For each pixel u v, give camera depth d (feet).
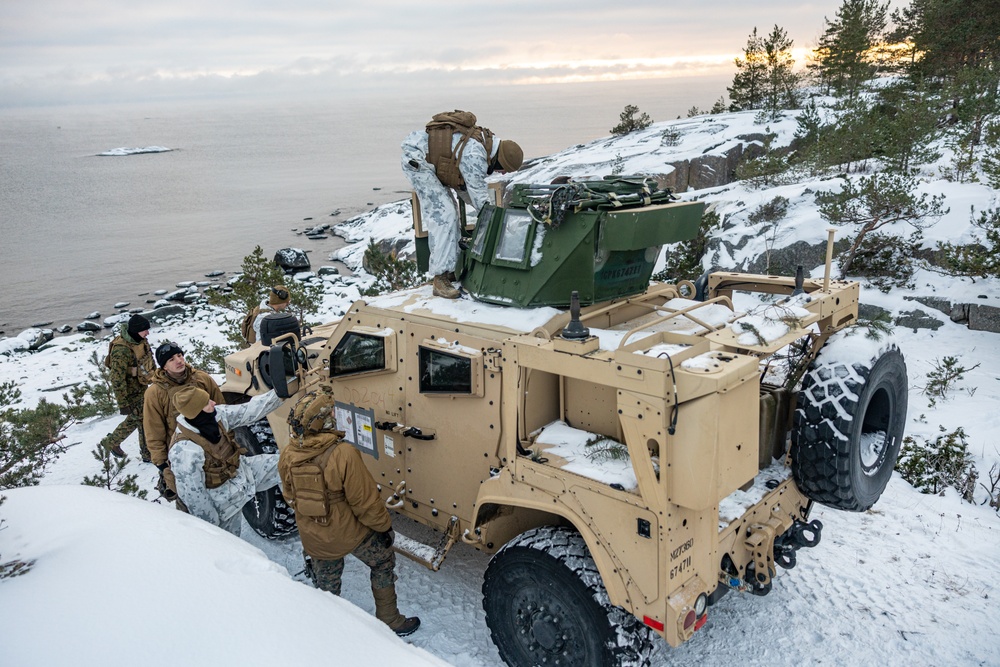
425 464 14.15
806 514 13.66
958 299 30.58
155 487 20.20
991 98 50.37
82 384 39.24
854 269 36.37
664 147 80.94
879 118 55.21
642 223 12.45
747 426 10.16
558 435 12.16
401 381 14.26
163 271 93.20
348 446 12.37
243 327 19.93
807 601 14.14
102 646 7.53
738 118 94.48
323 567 13.08
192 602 8.59
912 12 106.11
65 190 251.80
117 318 66.64
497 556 12.10
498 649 12.58
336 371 15.33
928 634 12.96
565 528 11.90
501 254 13.84
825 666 12.36
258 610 8.84
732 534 11.50
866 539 16.17
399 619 13.46
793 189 46.83
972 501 17.81
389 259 34.99
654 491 9.87
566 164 83.71
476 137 14.67
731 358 9.99
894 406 13.47
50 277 92.73
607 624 10.68
